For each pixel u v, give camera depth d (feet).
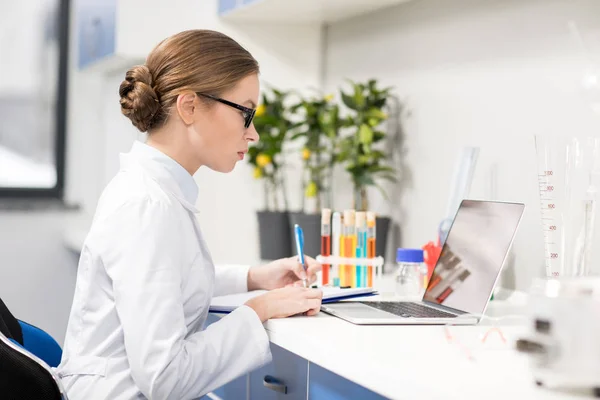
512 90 6.27
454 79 6.99
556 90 5.81
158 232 4.07
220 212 8.59
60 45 11.21
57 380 3.69
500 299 5.78
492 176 6.48
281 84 8.97
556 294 2.94
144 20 8.63
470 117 6.77
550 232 5.00
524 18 6.14
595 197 4.90
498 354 3.64
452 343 3.89
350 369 3.55
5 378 3.61
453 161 7.00
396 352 3.65
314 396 4.16
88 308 4.20
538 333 2.99
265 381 4.71
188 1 8.73
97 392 4.07
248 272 5.67
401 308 4.98
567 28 5.71
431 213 7.31
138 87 4.48
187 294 4.35
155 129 4.61
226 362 4.16
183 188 4.58
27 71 11.14
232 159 4.71
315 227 7.66
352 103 7.75
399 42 7.81
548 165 5.02
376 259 5.98
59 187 11.27
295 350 4.12
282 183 8.45
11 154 11.12
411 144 7.63
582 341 2.88
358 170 7.68
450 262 5.33
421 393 3.03
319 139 8.41
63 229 10.91
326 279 6.11
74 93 11.34
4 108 11.06
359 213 6.00
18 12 11.07
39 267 10.75
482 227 5.21
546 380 2.94
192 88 4.47
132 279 3.96
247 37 8.83
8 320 4.76
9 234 10.57
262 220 8.10
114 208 4.15
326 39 9.12
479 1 6.66
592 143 4.97
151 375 3.86
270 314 4.53
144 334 3.89
